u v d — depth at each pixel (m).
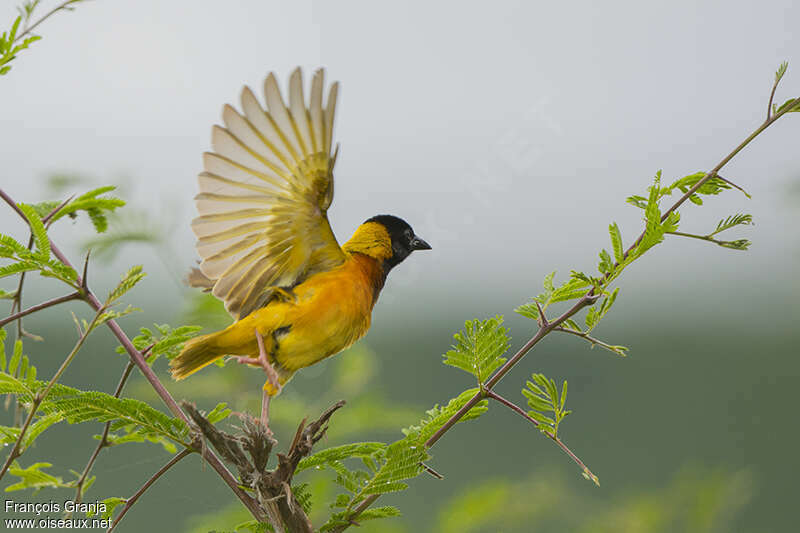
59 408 6.75
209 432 6.27
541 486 10.22
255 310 8.27
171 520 10.33
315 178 7.65
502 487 10.15
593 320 7.09
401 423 11.06
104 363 12.84
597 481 6.79
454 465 14.92
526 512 10.01
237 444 6.30
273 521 6.21
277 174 7.60
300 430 6.37
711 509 9.65
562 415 6.98
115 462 10.76
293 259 8.25
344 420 11.00
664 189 7.45
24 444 6.70
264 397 7.70
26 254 6.59
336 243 8.30
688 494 9.73
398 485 6.86
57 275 6.66
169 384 11.10
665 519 9.58
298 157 7.48
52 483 6.75
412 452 6.86
